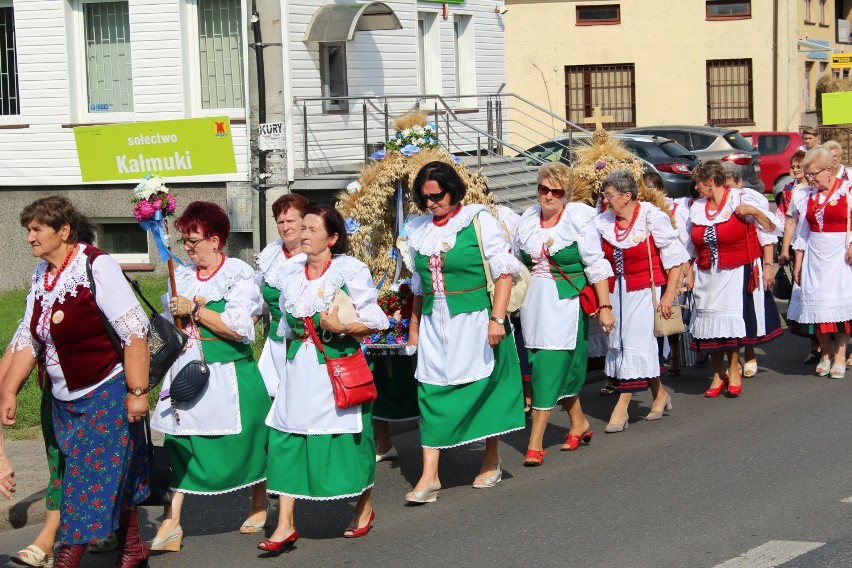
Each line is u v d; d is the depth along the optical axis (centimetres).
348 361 698
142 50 1814
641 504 783
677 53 3509
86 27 1862
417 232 809
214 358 704
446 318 795
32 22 1864
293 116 1797
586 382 1254
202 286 707
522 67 3575
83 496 619
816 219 1188
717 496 794
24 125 1889
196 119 1319
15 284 1930
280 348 757
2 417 637
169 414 707
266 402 732
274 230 1204
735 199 1097
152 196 698
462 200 820
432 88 2184
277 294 735
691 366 1304
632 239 979
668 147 2294
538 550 693
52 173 1888
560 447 966
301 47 1809
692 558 664
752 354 1227
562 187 884
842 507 757
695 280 1127
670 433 995
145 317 629
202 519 801
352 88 1928
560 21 3534
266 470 736
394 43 2017
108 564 712
